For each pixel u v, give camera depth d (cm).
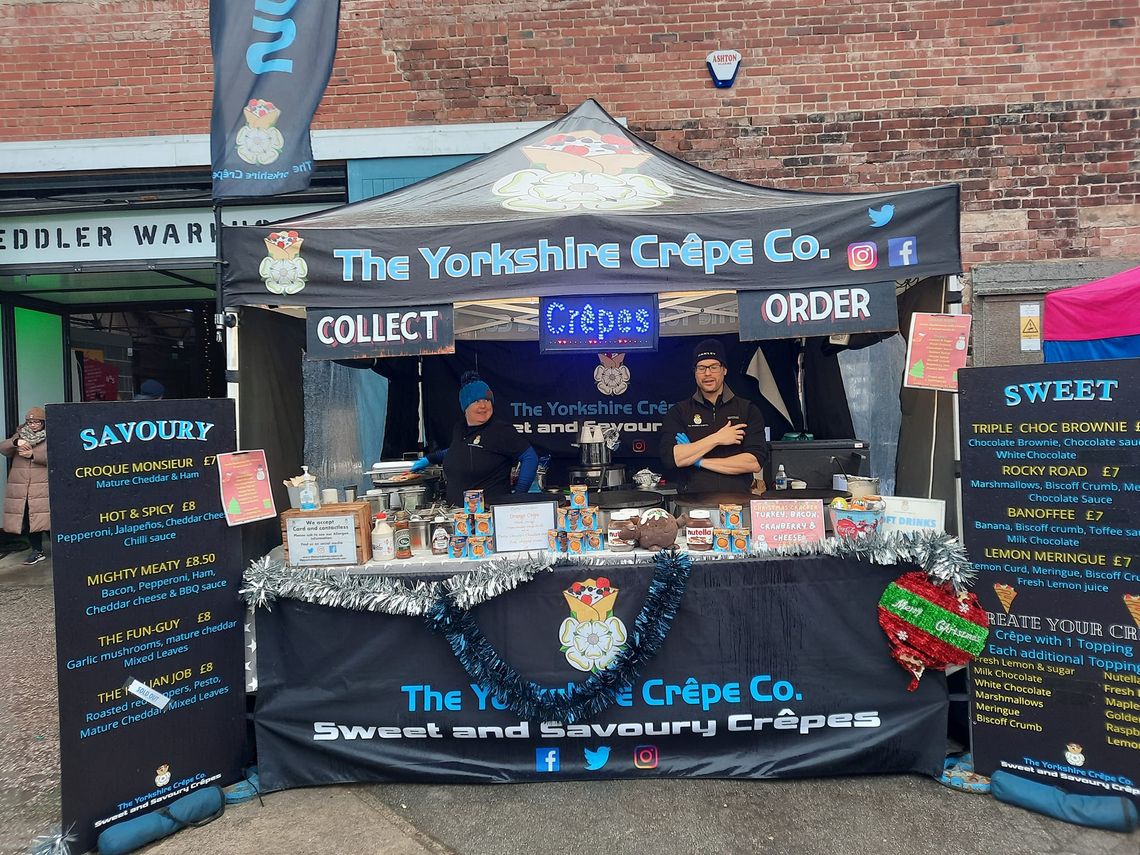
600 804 249
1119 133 517
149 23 543
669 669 259
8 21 545
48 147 539
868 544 250
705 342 338
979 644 241
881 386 426
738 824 235
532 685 254
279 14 281
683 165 347
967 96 522
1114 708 228
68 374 678
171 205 548
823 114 529
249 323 298
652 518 273
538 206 289
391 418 489
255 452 266
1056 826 229
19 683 367
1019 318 522
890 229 255
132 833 227
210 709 255
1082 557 232
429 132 535
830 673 258
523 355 537
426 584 254
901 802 245
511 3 535
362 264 264
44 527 589
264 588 254
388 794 259
